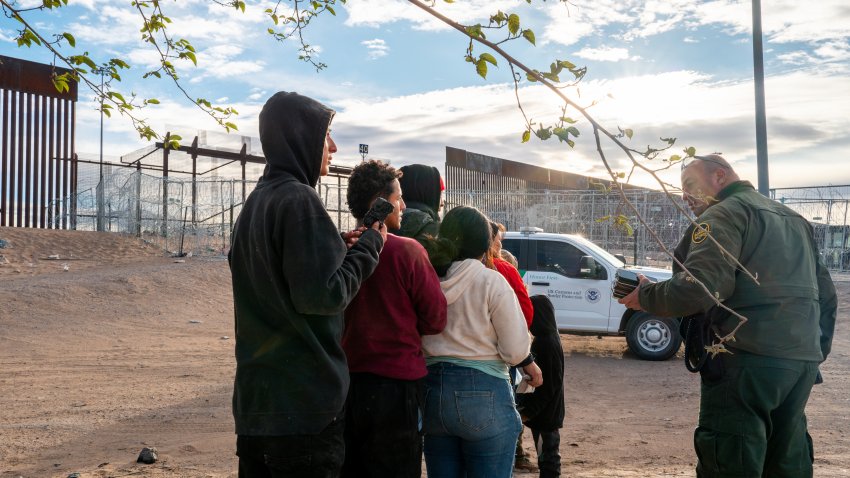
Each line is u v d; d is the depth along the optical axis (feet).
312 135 8.61
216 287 57.93
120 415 23.34
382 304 9.39
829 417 24.21
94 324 43.73
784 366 9.98
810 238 10.93
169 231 78.18
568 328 38.17
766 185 42.50
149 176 79.66
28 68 77.97
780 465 10.55
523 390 11.07
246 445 8.09
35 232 75.05
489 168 81.87
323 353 7.97
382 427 9.20
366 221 8.88
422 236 10.98
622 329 37.65
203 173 85.87
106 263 66.64
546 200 75.66
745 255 10.22
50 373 30.78
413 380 9.42
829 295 10.96
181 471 16.98
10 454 18.52
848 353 38.17
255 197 8.42
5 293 48.52
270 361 7.94
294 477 7.92
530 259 39.19
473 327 10.02
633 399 28.02
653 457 19.40
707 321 10.40
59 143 81.15
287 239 7.82
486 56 6.70
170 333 42.75
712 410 10.35
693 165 11.28
